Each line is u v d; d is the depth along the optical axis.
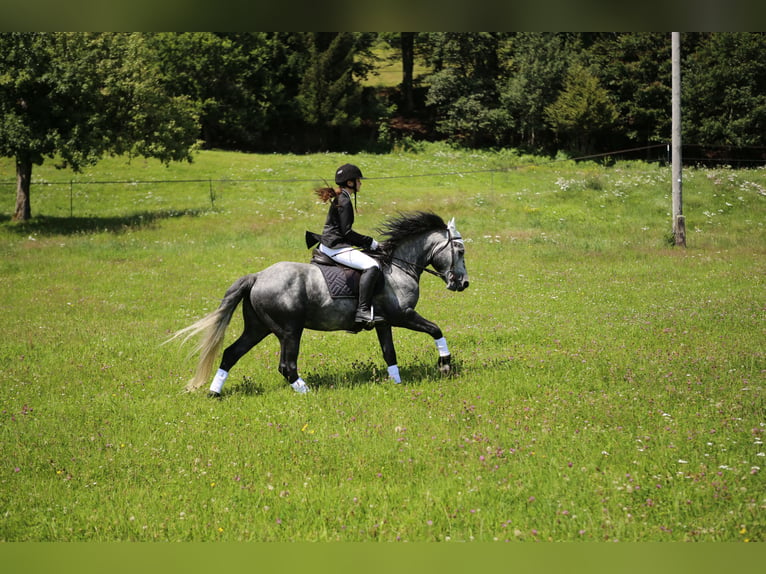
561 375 10.29
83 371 11.11
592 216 31.44
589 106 56.31
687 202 32.84
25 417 8.91
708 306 15.25
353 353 12.23
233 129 59.97
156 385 10.32
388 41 72.94
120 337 13.59
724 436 7.61
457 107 61.59
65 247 24.48
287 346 9.57
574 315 15.08
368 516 6.22
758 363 10.55
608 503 6.22
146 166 43.34
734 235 27.23
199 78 58.91
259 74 61.22
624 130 59.91
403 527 6.00
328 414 8.78
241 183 38.53
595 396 9.18
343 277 9.61
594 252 24.11
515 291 18.33
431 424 8.29
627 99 58.75
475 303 16.83
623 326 13.62
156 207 33.25
